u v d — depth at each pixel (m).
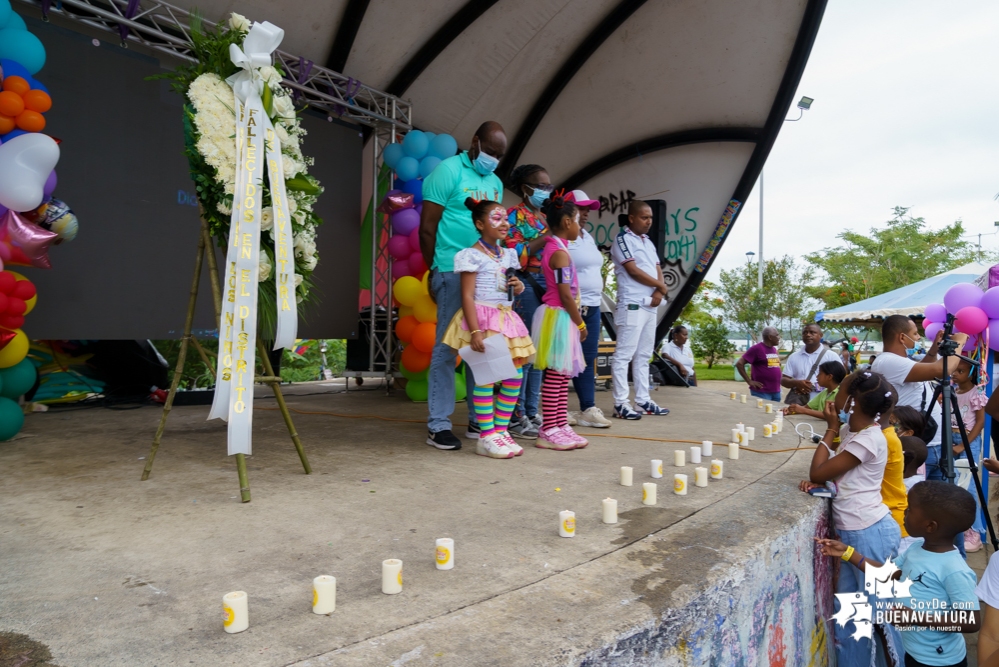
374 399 6.66
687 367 9.63
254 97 2.84
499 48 7.48
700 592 1.70
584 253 4.57
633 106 8.58
